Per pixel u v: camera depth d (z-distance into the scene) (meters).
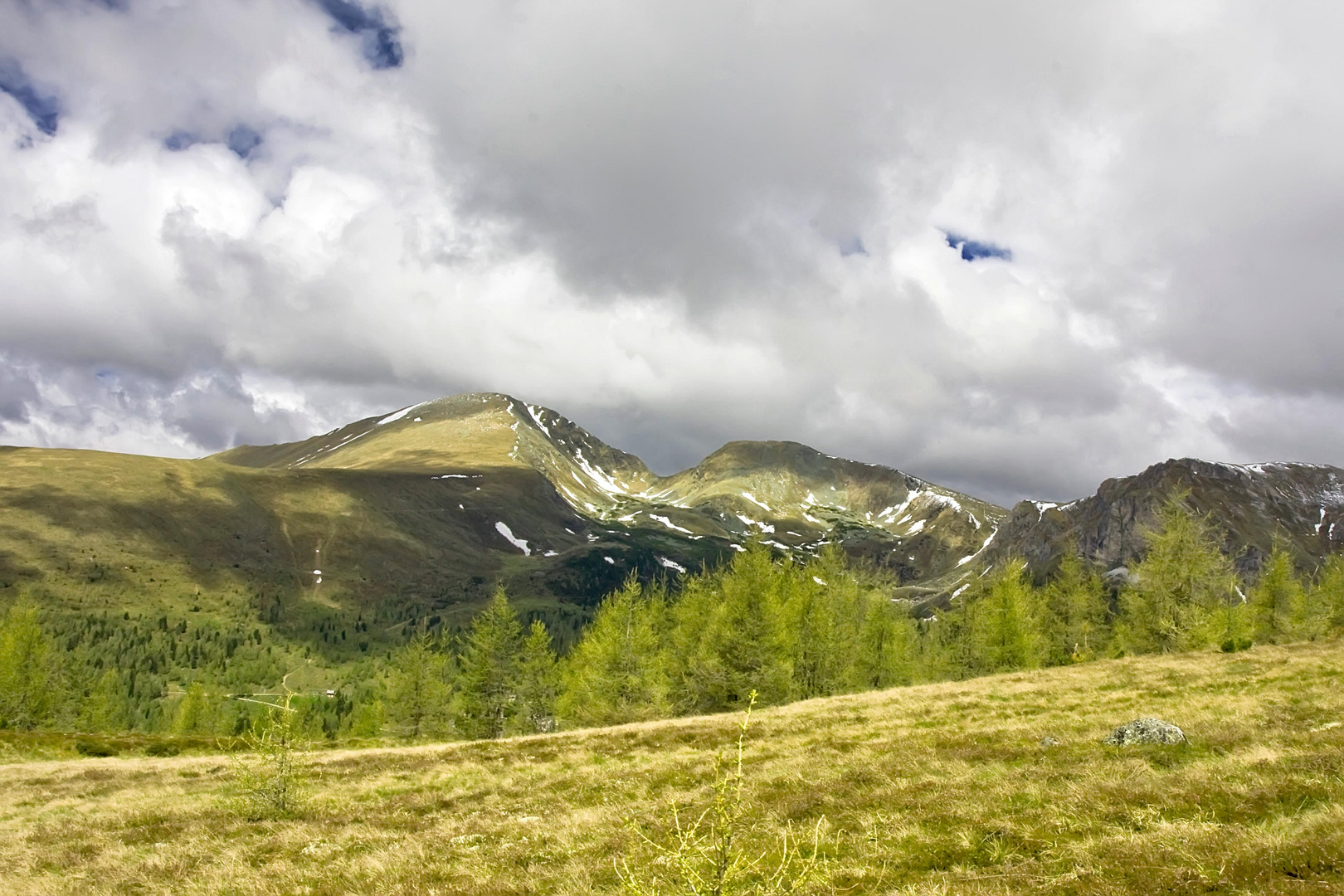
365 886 12.87
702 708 47.28
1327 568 65.62
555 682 63.00
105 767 33.72
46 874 16.70
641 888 7.84
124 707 118.00
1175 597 55.16
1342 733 14.24
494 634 64.00
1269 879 7.66
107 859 17.48
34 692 72.38
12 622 74.50
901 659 55.41
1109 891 8.11
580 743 29.64
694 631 55.47
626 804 17.69
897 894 9.08
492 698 62.62
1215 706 21.52
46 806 26.22
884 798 14.05
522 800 19.84
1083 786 12.68
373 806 20.89
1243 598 57.41
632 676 50.31
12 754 43.69
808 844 11.83
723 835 6.89
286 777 21.39
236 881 14.23
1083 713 23.66
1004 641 53.03
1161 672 32.41
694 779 19.72
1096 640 65.31
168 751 47.25
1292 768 11.74
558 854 13.59
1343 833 8.23
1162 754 15.05
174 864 16.05
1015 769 15.52
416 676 72.62
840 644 52.31
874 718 28.05
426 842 15.80
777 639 46.47
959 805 12.63
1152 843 9.19
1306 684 24.09
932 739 21.05
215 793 25.84
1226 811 10.36
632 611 58.34
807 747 22.67
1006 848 10.32
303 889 13.12
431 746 35.09
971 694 31.94
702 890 6.77
